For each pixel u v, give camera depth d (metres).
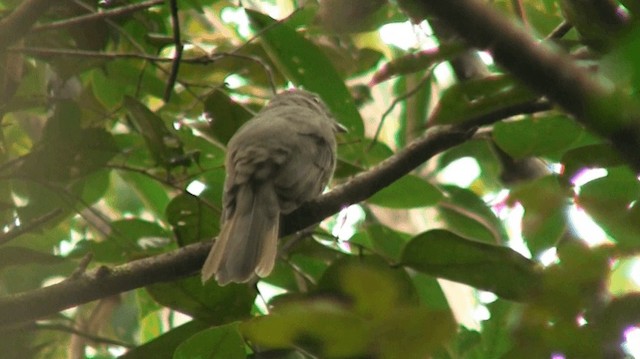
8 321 8.52
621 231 5.16
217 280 8.94
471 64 11.77
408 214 14.66
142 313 12.74
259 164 10.44
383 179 9.70
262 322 4.17
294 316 4.07
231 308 9.63
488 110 9.34
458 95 9.18
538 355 4.52
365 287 4.04
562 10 8.36
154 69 12.46
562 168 7.56
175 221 10.54
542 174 11.18
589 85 3.94
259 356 8.41
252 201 10.09
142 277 8.88
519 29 4.06
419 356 3.93
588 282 4.41
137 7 9.62
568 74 3.95
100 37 11.38
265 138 10.81
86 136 9.95
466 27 3.98
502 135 9.22
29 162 9.97
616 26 6.22
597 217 5.23
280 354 8.40
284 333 4.12
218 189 11.82
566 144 9.19
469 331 8.56
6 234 8.91
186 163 10.38
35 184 10.55
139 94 12.19
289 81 11.88
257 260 9.48
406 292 8.58
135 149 11.65
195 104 12.09
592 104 3.94
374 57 12.66
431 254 8.71
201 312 9.59
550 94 4.00
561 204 4.89
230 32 14.85
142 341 13.95
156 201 12.84
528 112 9.30
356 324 4.00
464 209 12.79
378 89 15.59
